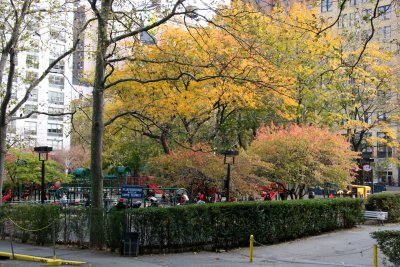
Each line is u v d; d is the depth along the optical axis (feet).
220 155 83.56
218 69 62.18
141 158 111.65
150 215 53.47
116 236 53.06
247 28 72.95
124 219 52.70
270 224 63.21
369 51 114.42
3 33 73.41
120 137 96.32
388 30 165.58
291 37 83.87
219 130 100.42
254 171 87.66
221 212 58.23
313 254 55.62
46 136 241.14
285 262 49.65
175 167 78.59
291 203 67.10
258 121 107.24
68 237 58.34
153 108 76.48
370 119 175.52
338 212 78.54
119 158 101.30
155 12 58.18
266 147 89.04
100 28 58.08
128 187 60.08
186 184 79.97
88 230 56.49
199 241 56.44
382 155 199.00
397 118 135.54
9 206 62.85
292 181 89.81
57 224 58.49
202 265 46.57
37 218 59.52
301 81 90.33
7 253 51.60
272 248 59.98
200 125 92.84
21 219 61.11
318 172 88.38
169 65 72.38
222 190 94.38
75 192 105.40
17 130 205.46
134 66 73.26
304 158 87.97
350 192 120.57
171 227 54.34
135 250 51.47
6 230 61.62
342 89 105.19
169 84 75.66
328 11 157.48
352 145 133.49
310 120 107.24
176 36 78.48
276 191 103.96
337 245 62.44
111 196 104.99
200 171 78.38
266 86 59.82
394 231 40.78
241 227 59.98
